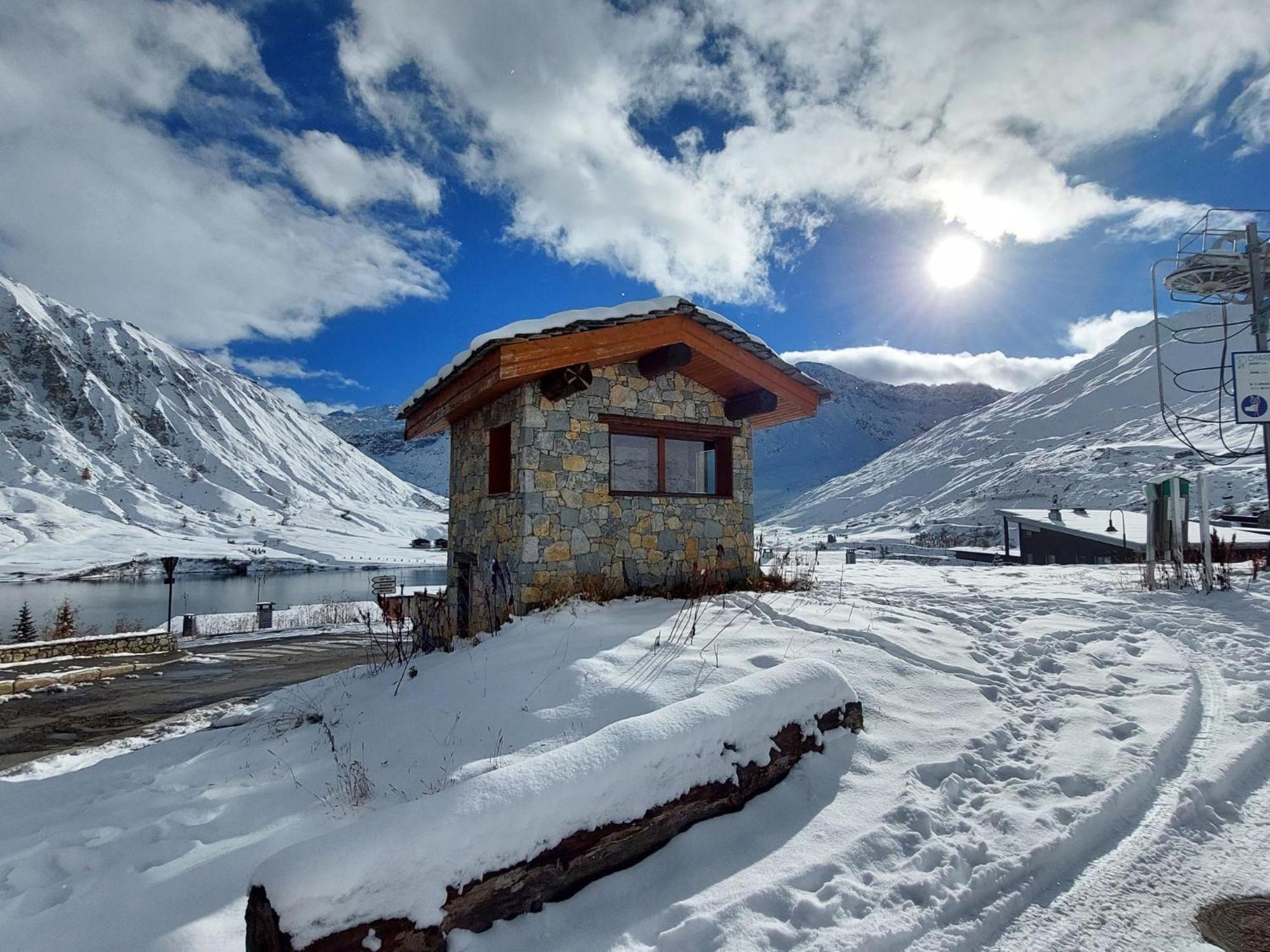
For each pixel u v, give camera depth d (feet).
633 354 27.40
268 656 47.60
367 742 18.43
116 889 11.76
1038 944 9.23
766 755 12.94
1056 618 25.80
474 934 9.02
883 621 22.90
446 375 28.55
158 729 27.78
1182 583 31.81
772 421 35.83
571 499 27.02
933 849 11.03
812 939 9.05
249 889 8.46
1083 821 11.89
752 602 25.46
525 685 18.22
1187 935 9.37
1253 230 36.94
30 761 24.02
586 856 10.24
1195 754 14.83
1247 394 35.70
